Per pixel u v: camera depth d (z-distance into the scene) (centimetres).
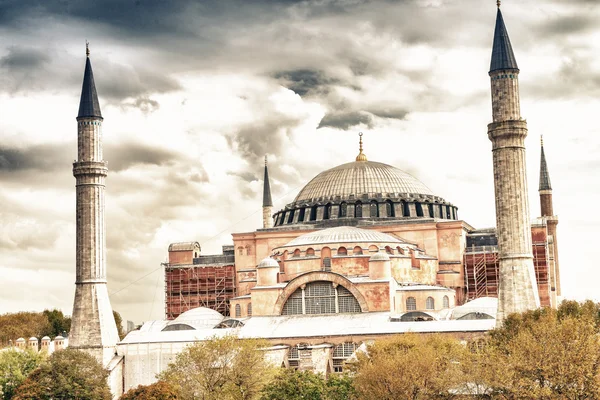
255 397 14788
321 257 19138
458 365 13475
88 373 15788
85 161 18100
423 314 17725
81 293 17812
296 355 17388
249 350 15225
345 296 18212
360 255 18900
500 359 12950
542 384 12756
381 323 17412
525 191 16738
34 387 15325
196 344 15700
